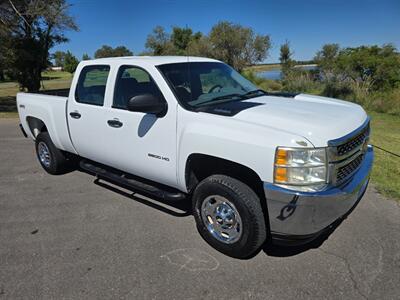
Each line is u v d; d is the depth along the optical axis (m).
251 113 3.11
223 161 3.07
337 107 3.50
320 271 2.95
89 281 2.89
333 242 3.36
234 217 3.09
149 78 3.64
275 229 2.84
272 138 2.71
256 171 2.79
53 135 5.05
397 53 16.11
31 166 5.98
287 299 2.64
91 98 4.32
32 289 2.80
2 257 3.25
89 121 4.30
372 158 3.57
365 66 15.49
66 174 5.54
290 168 2.64
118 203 4.38
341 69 16.48
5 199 4.57
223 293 2.72
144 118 3.61
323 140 2.69
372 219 3.77
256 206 2.93
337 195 2.71
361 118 3.35
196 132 3.12
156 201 4.41
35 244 3.46
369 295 2.65
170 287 2.80
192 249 3.33
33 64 19.64
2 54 16.84
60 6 16.58
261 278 2.88
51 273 3.00
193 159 3.28
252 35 34.31
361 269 2.95
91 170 4.59
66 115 4.68
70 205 4.35
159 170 3.62
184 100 3.41
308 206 2.65
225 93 3.91
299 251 3.25
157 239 3.52
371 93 13.77
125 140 3.87
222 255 3.23
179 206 4.26
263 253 3.24
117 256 3.23
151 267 3.06
